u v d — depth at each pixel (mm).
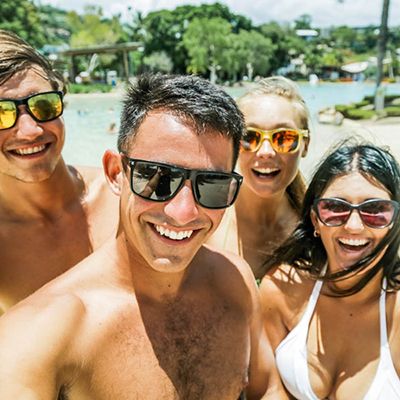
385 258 729
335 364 748
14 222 863
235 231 1130
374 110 6887
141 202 502
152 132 494
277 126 1033
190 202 493
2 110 755
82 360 481
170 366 541
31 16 17656
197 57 20734
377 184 707
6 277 846
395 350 722
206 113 489
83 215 914
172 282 563
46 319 468
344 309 751
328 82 22688
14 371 435
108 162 566
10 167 796
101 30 22516
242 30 22891
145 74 546
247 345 639
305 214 806
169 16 22422
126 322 523
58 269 871
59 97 804
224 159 513
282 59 25922
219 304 617
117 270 543
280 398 729
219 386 590
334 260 751
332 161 743
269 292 815
